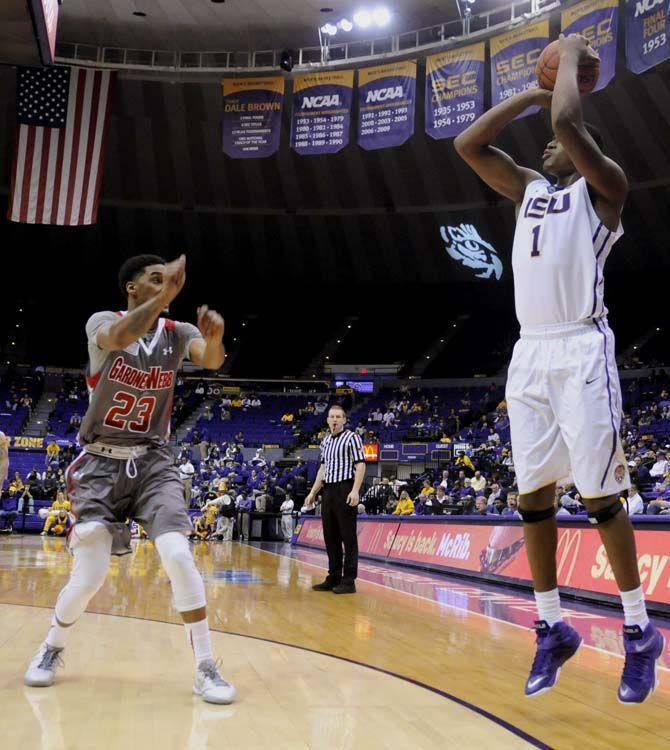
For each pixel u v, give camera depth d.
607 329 2.49
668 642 4.46
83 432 2.81
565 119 2.36
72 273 29.42
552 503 2.56
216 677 2.65
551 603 2.55
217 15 16.84
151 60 19.02
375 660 3.53
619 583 2.42
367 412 28.64
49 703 2.48
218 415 28.50
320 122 14.76
